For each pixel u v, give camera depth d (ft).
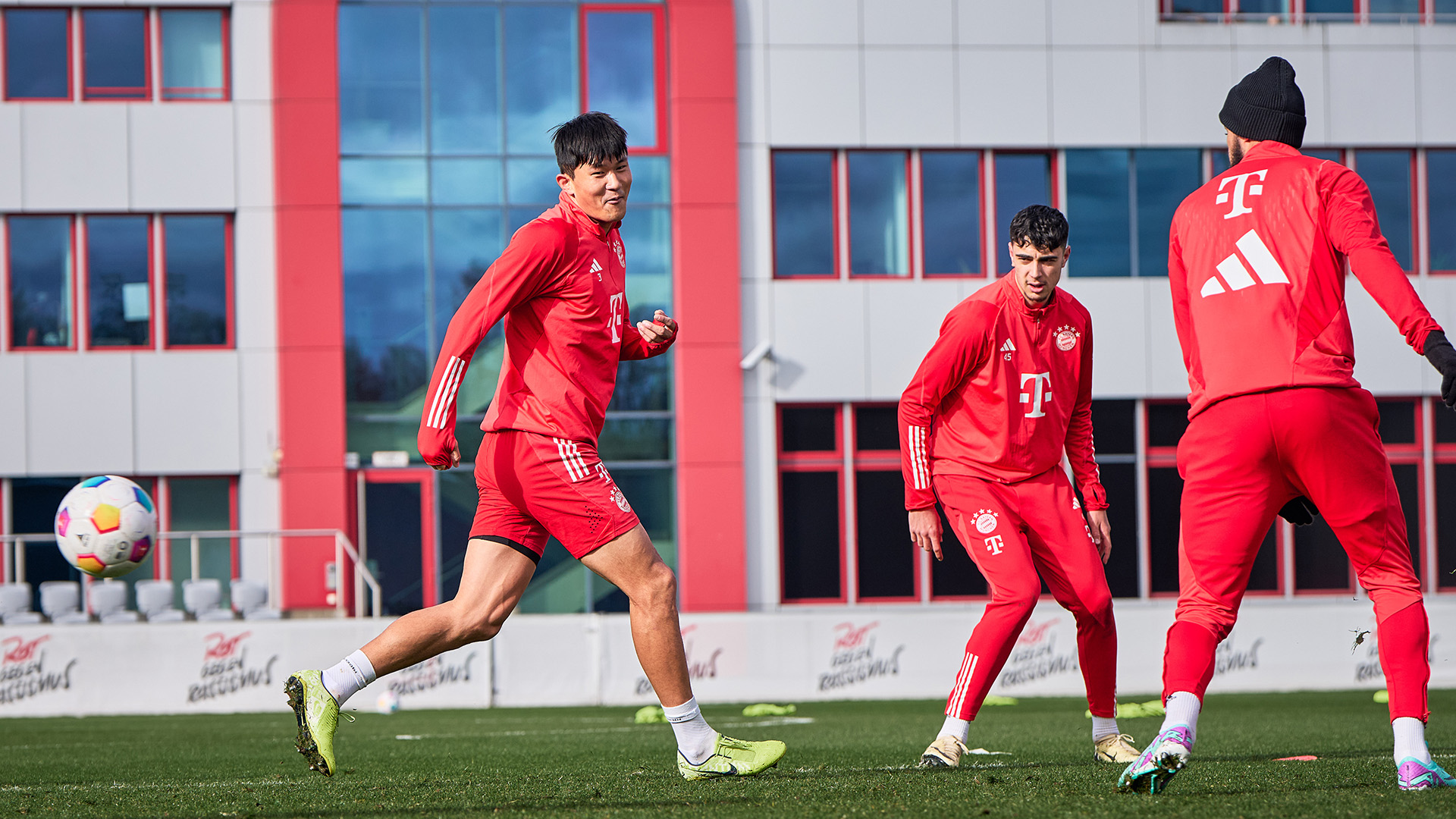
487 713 135.64
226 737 95.40
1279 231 37.24
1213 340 37.68
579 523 41.09
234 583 191.42
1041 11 214.48
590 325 41.32
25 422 201.26
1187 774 44.65
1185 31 216.54
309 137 203.82
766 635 155.02
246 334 204.03
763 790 40.78
